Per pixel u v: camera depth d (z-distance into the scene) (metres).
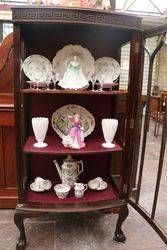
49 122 1.69
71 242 1.56
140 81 1.41
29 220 1.78
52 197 1.53
